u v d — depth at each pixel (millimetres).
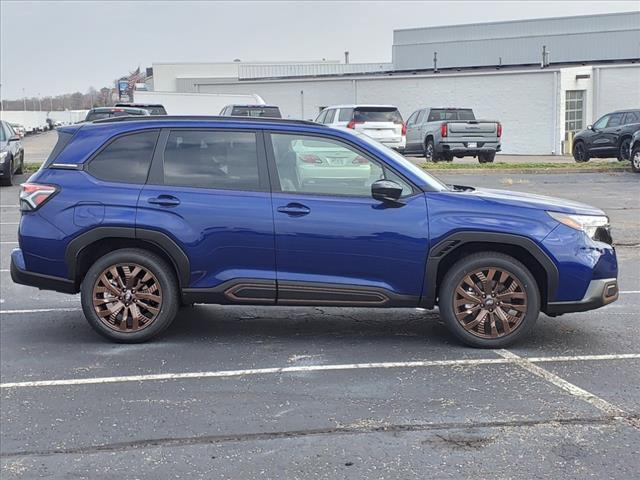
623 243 11227
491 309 6047
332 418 4707
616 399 4973
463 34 52125
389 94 38406
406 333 6648
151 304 6238
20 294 8336
